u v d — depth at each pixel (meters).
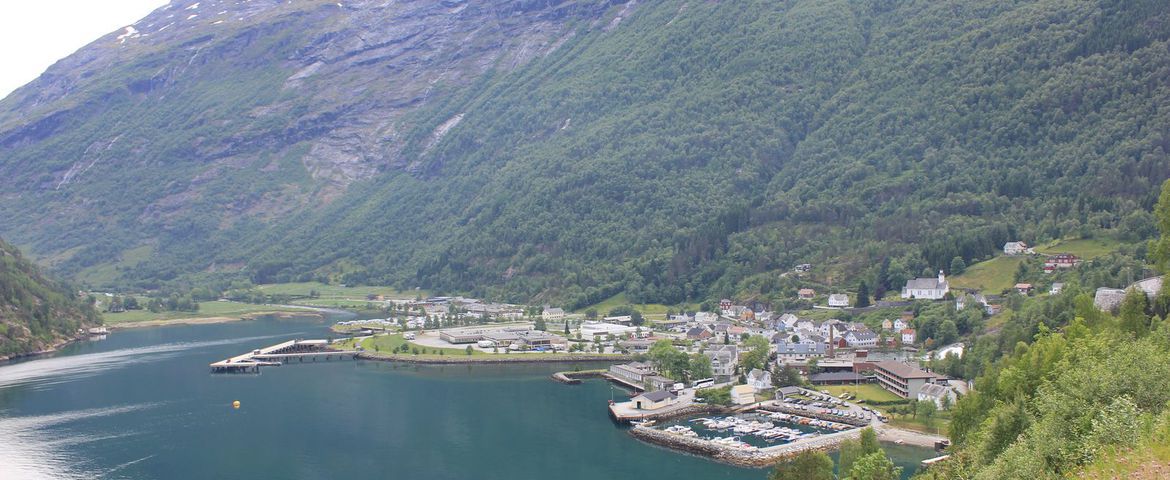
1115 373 102.56
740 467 183.62
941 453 183.00
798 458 142.25
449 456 196.88
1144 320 158.62
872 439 147.38
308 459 196.00
